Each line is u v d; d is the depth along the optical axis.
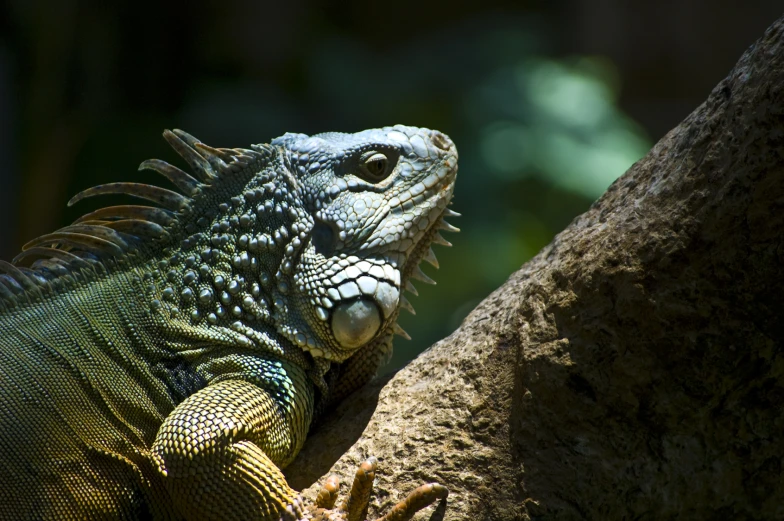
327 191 6.13
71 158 19.69
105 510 5.62
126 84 20.36
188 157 6.46
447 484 5.45
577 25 27.58
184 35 20.98
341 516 5.27
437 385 5.88
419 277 6.74
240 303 6.03
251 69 23.08
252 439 5.53
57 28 18.78
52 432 5.65
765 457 5.05
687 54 27.67
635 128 24.62
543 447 5.32
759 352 4.87
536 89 23.55
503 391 5.59
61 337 5.96
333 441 6.04
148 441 5.79
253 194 6.20
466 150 22.58
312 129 22.66
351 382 6.63
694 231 4.85
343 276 5.94
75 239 6.45
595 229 5.47
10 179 18.97
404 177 6.34
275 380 5.83
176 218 6.32
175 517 5.68
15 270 6.35
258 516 5.28
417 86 24.05
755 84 4.70
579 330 5.25
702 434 5.08
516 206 22.08
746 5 27.16
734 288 4.79
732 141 4.75
